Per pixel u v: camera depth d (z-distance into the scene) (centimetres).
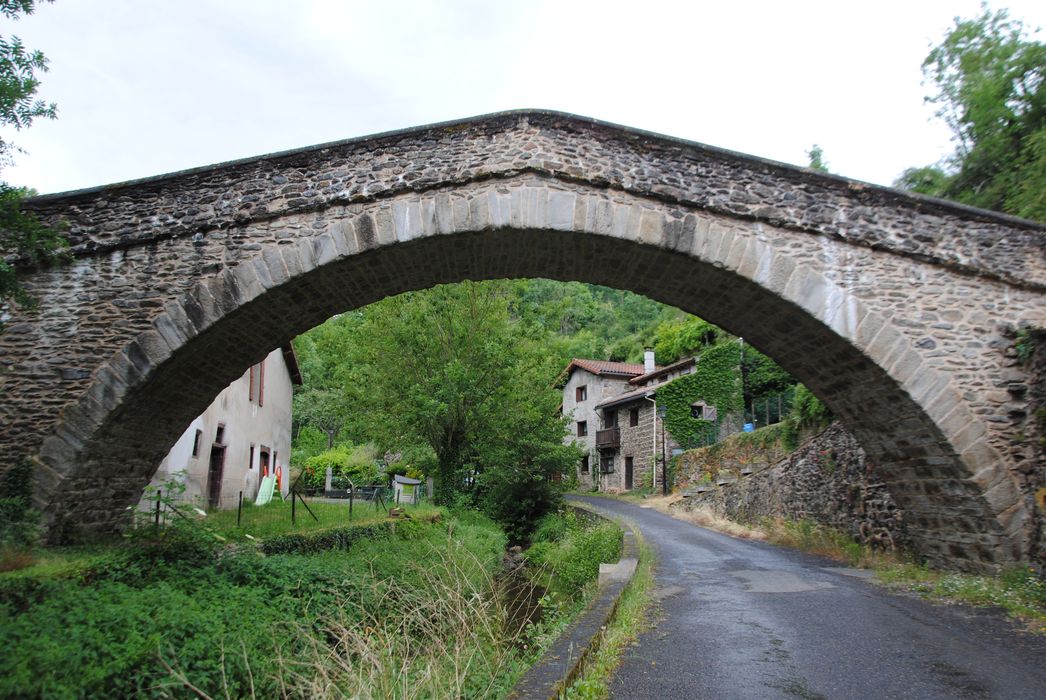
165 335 920
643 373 3512
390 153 958
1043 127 1476
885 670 493
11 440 896
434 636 609
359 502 1897
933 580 900
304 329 1123
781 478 1559
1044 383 932
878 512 1180
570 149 957
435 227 939
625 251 988
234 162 952
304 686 590
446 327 2081
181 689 539
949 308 974
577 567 1256
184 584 755
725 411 2727
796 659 520
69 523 938
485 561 1298
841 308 954
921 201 986
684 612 698
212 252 939
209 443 1502
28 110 637
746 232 959
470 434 2075
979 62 1805
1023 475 933
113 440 952
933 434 954
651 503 2452
